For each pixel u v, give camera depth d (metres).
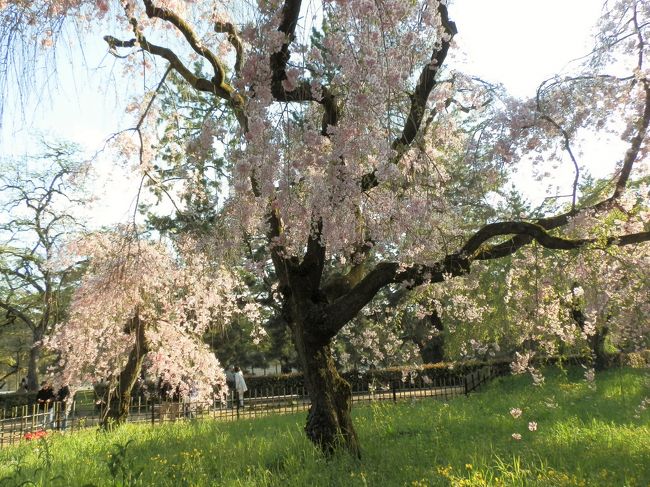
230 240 7.75
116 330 13.16
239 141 5.94
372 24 5.86
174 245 12.88
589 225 8.16
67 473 7.24
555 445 7.52
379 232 7.20
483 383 18.84
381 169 5.66
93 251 12.92
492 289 12.23
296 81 5.50
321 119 7.87
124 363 13.96
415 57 6.72
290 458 7.29
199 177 9.83
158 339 13.64
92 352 13.09
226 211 7.63
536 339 11.47
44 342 13.88
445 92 8.52
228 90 8.18
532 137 8.41
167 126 9.84
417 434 9.22
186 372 14.19
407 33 6.20
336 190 5.84
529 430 8.90
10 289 27.16
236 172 5.81
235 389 19.84
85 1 7.03
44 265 13.43
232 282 13.92
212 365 14.43
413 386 18.64
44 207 24.91
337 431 7.63
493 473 6.01
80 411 16.75
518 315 11.35
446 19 7.72
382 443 8.42
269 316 26.16
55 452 9.32
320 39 6.12
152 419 13.94
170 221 12.77
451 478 5.71
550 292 10.15
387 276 7.79
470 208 9.60
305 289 8.20
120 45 8.31
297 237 6.93
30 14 6.07
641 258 9.15
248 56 5.61
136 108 9.65
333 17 5.88
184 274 13.31
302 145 6.03
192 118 9.78
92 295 12.05
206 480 6.63
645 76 8.20
